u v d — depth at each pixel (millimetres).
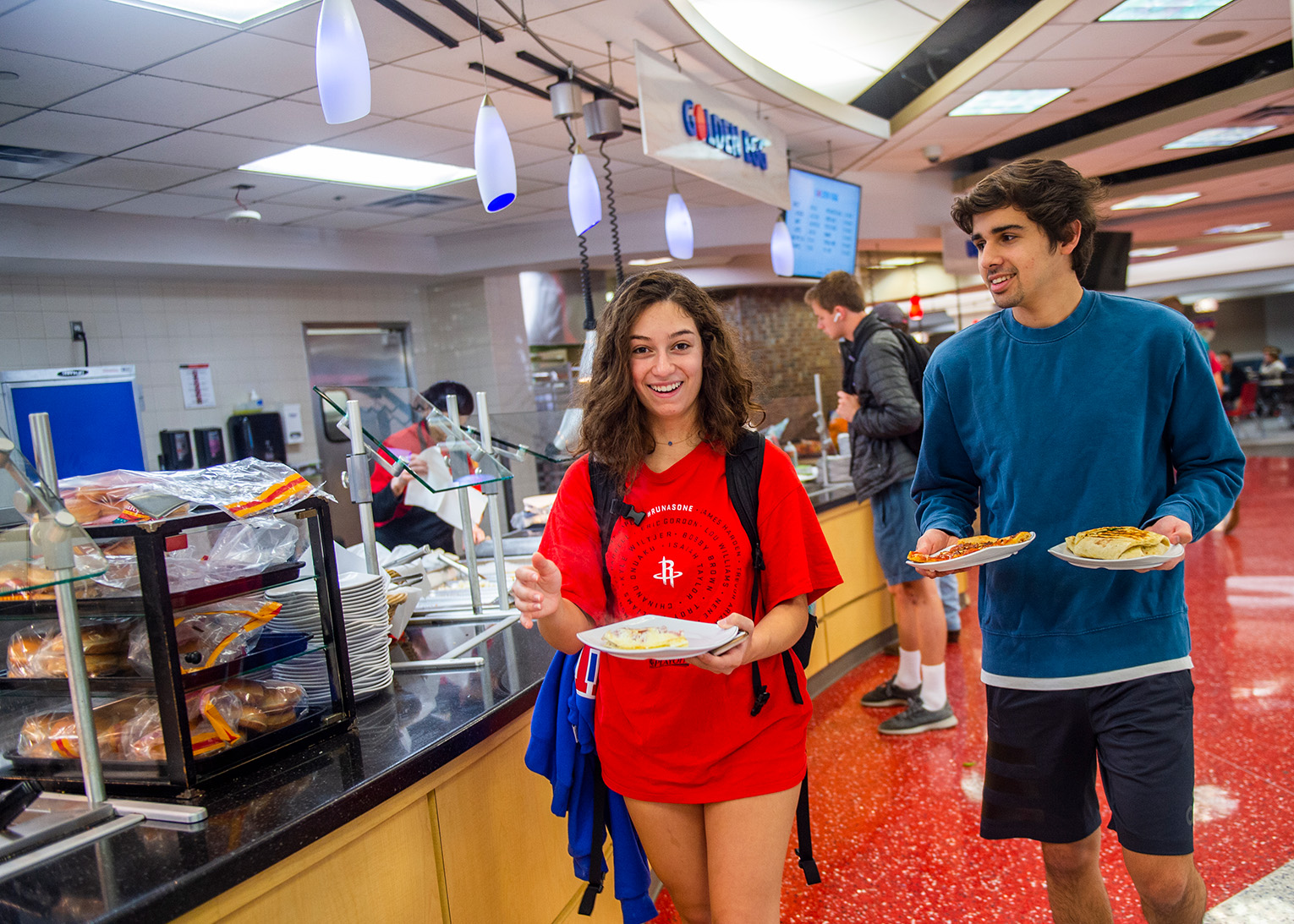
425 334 8180
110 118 4004
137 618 1240
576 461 1563
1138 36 4801
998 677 1612
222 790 1269
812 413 5719
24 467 1169
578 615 1457
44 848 1113
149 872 1035
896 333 3393
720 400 1449
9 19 2994
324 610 1483
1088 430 1523
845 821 2729
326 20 2047
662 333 1419
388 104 4266
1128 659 1487
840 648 4219
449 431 2256
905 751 3211
